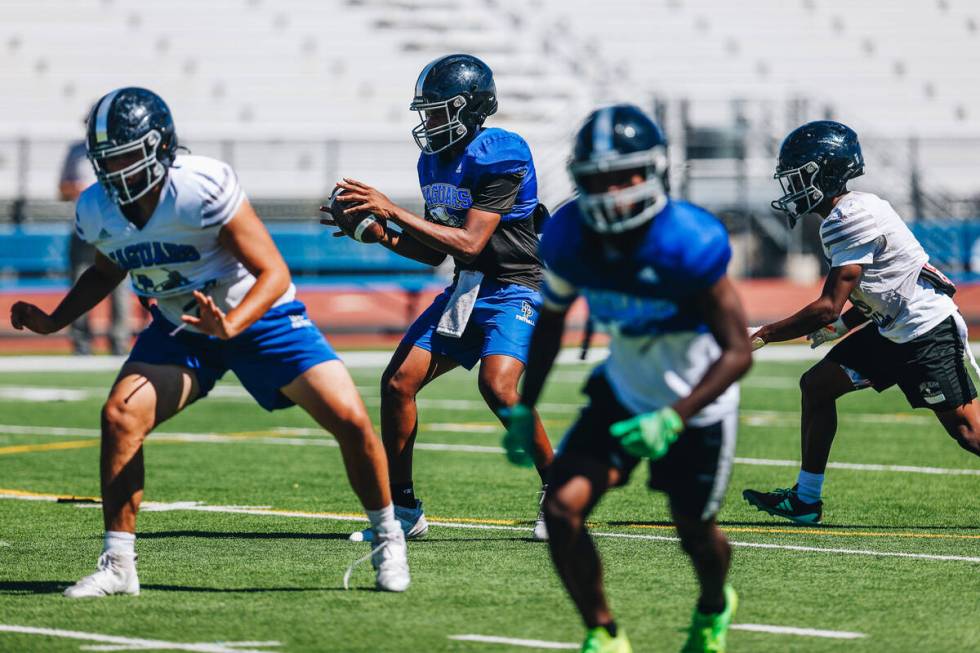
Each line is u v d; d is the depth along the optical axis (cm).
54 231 6272
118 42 7825
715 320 1105
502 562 1691
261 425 3453
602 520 2028
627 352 1163
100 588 1478
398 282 6397
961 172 8300
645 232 1098
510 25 8388
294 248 6353
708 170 7038
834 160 1877
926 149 8319
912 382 1919
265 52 7875
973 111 8912
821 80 8794
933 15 9138
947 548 1802
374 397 4044
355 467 1478
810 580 1580
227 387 4541
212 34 7900
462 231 1795
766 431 3281
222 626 1338
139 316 6025
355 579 1583
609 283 1125
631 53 8594
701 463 1152
